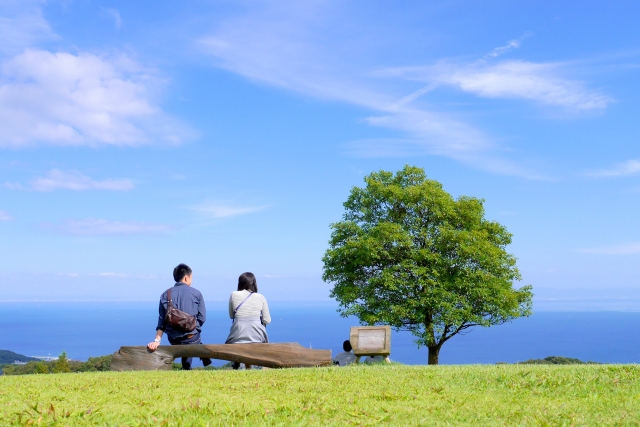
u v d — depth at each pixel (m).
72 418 4.66
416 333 26.36
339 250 27.41
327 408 5.16
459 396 5.89
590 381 6.80
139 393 6.03
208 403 5.13
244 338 10.18
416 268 25.88
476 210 28.31
